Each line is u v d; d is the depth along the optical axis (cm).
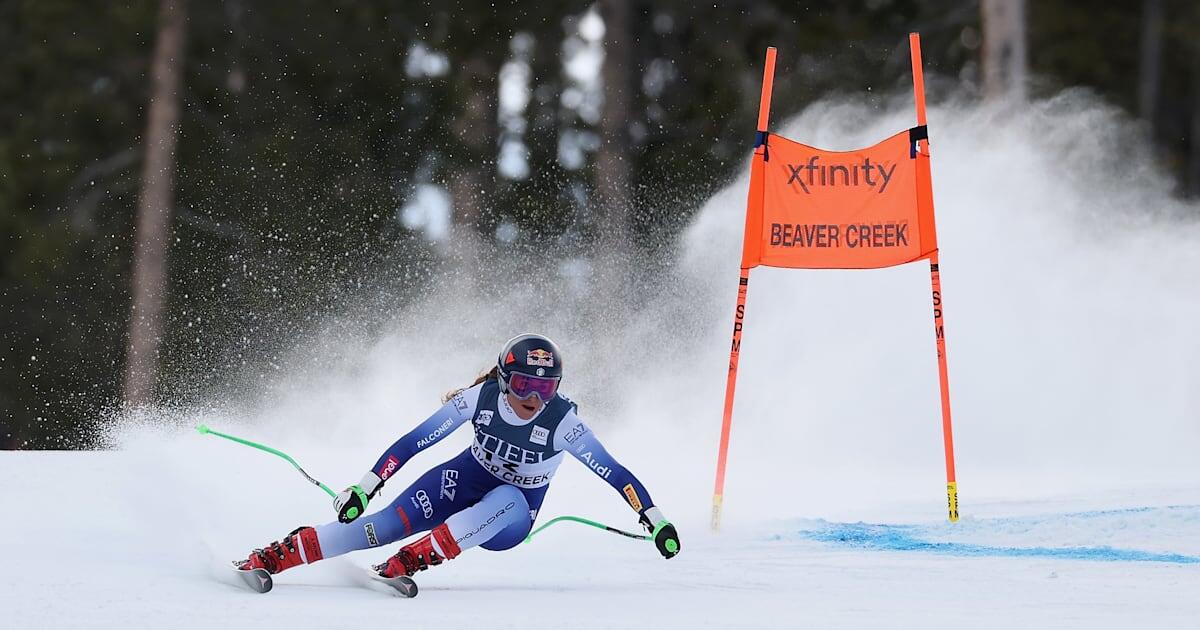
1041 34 9500
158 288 8088
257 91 9238
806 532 2439
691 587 1777
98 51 9106
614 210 8169
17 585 1609
